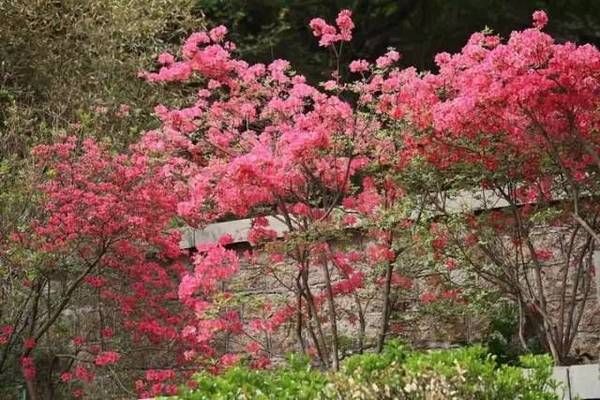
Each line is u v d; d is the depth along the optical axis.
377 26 21.20
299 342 11.95
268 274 12.73
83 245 13.00
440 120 10.20
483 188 11.43
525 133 10.28
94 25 17.16
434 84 10.83
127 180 12.70
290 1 20.83
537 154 10.62
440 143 10.77
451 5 20.81
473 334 12.70
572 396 10.09
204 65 11.59
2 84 16.64
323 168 11.25
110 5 17.00
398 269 12.29
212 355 13.23
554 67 9.53
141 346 13.92
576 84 9.58
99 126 14.98
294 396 7.59
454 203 11.99
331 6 21.23
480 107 10.08
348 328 13.17
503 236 12.22
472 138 10.57
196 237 14.34
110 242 12.78
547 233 12.54
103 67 16.86
